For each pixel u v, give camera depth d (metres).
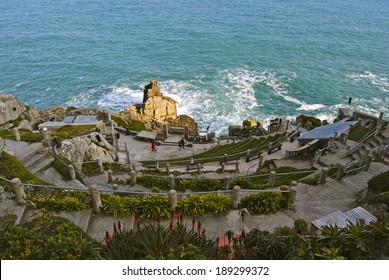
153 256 9.95
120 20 103.44
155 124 41.22
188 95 56.38
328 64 69.06
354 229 10.39
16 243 9.34
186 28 95.62
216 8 122.00
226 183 17.25
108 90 58.91
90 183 18.89
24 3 125.06
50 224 10.80
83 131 26.36
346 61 70.50
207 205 14.82
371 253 9.89
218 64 70.00
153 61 71.56
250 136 35.59
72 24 97.44
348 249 10.10
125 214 14.42
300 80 61.41
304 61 71.06
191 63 70.50
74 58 71.44
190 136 35.94
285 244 10.34
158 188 17.67
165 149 31.50
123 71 66.12
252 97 55.50
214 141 34.75
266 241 10.62
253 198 15.20
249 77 63.28
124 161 25.73
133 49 78.25
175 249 10.07
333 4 129.00
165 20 104.31
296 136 31.75
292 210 15.27
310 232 11.67
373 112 50.91
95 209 14.49
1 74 62.75
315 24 99.69
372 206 13.90
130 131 34.22
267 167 24.22
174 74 64.94
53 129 26.75
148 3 129.62
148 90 47.22
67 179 18.25
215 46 80.94
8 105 27.98
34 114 31.69
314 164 22.62
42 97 56.12
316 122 38.47
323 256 9.66
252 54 75.62
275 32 92.12
